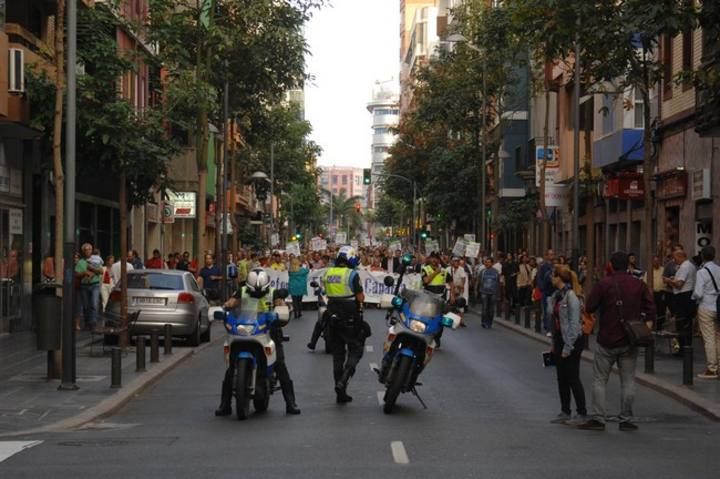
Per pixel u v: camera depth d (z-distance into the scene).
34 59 30.77
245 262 47.81
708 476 12.40
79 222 42.97
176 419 17.14
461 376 23.55
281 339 17.58
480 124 62.25
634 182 37.69
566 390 16.83
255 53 41.38
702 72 19.64
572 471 12.59
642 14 19.28
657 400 20.03
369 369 24.69
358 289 19.03
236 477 12.13
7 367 23.66
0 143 31.80
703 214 34.97
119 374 20.36
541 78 51.16
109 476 12.27
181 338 31.98
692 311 26.34
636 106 42.38
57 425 16.23
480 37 53.09
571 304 16.53
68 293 20.05
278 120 50.59
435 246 74.81
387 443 14.56
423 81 63.38
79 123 26.86
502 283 47.94
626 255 16.34
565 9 24.89
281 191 92.06
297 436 15.22
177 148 29.25
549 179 41.72
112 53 27.53
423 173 79.25
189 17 38.03
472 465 12.91
